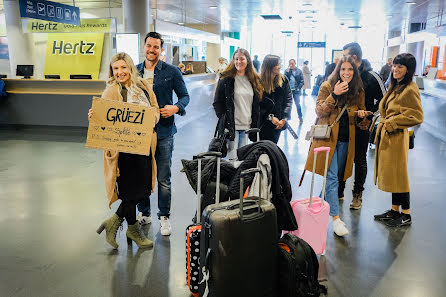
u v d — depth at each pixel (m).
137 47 9.45
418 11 14.05
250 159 2.65
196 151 6.62
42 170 5.54
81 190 4.68
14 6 10.40
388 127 3.50
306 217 2.90
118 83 2.96
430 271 2.83
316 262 2.42
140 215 3.70
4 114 8.96
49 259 3.02
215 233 2.06
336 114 3.38
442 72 11.23
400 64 3.39
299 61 26.91
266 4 12.67
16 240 3.35
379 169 3.68
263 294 2.20
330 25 19.73
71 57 11.63
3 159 6.15
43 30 10.45
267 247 2.17
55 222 3.74
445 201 4.31
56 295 2.54
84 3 12.28
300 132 8.56
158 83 3.35
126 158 2.98
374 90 3.72
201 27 19.55
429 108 9.11
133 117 2.86
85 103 8.52
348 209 4.08
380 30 22.58
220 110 3.66
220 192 2.69
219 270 2.07
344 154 3.49
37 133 8.45
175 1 12.11
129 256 3.07
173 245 3.25
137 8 9.49
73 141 7.63
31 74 9.55
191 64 12.85
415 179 5.15
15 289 2.61
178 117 8.97
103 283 2.68
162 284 2.67
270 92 3.71
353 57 3.63
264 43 27.45
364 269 2.86
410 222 3.69
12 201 4.30
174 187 4.78
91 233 3.50
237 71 3.65
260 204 2.17
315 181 5.05
